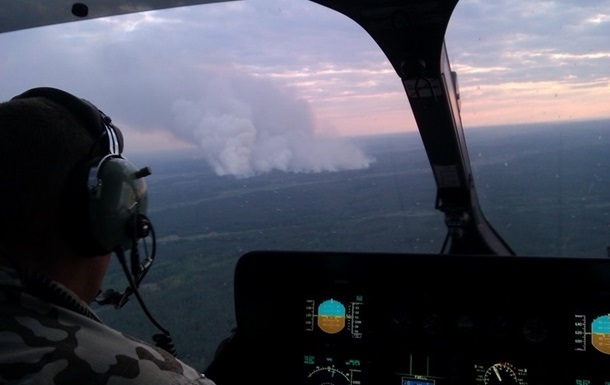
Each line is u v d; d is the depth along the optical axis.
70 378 0.81
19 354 0.80
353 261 2.14
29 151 0.88
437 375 2.05
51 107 0.92
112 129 1.09
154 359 0.90
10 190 0.86
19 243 0.88
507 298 2.00
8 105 0.90
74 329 0.87
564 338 1.95
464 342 2.03
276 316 2.21
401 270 2.10
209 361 2.25
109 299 1.15
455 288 2.05
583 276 1.93
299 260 2.18
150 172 1.14
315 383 2.18
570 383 1.94
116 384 0.83
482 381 2.01
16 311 0.84
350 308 2.15
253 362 2.26
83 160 0.94
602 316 1.92
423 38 2.48
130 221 1.07
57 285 0.90
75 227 0.91
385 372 2.11
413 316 2.08
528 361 1.98
